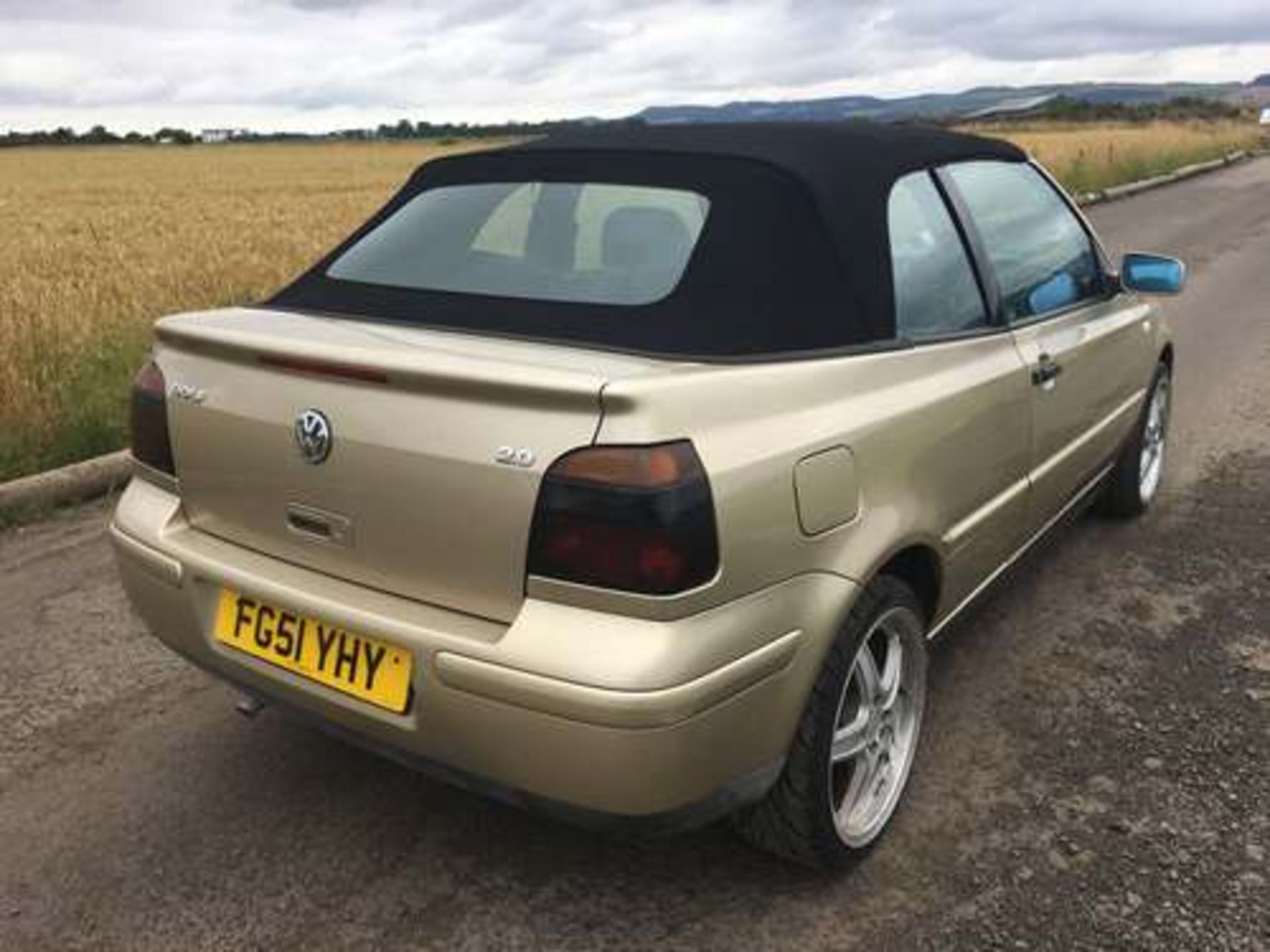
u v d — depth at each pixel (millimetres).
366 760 3232
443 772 2371
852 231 2723
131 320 8312
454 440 2203
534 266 2773
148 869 2771
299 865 2783
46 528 5125
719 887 2699
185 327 2711
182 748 3303
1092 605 4203
